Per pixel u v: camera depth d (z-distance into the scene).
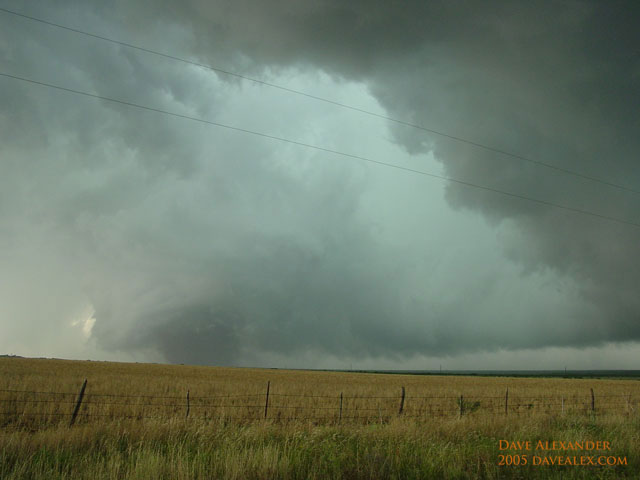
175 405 22.16
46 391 26.55
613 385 66.19
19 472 7.13
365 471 7.75
